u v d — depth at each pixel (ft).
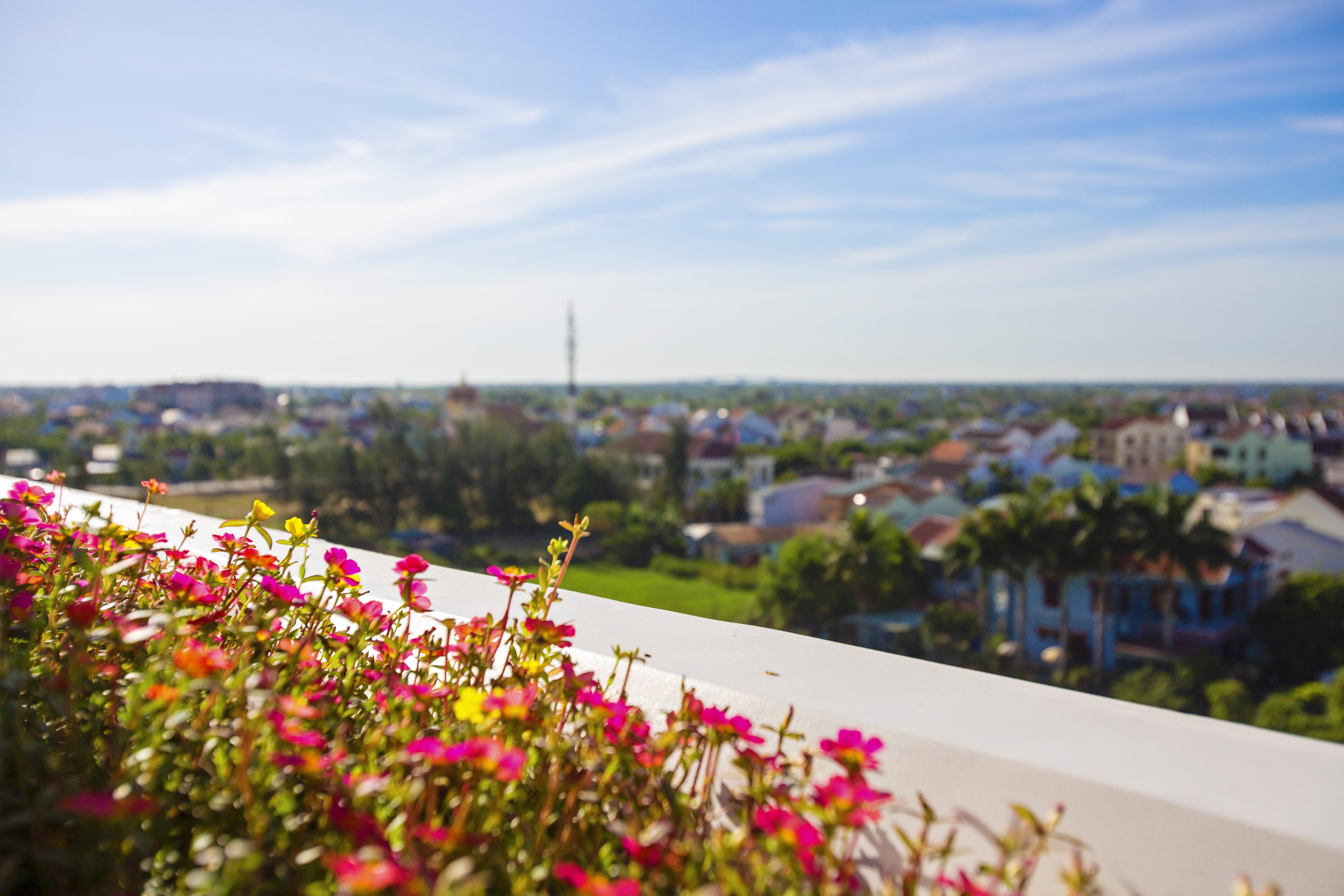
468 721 2.66
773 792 2.47
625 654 3.09
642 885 2.22
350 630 3.65
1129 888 2.32
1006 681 3.42
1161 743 2.74
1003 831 2.53
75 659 2.54
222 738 2.43
